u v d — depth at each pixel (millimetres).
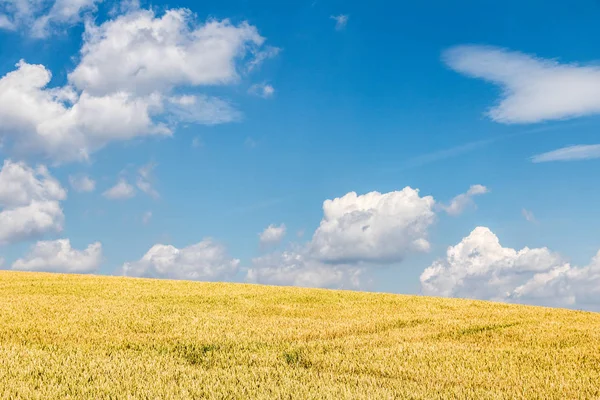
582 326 18547
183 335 15117
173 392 9531
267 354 12930
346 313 21375
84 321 16859
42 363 11219
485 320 19453
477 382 10953
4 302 20609
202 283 31250
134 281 31031
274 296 25891
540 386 10781
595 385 10883
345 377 10977
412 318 19688
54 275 33031
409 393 9875
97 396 9195
